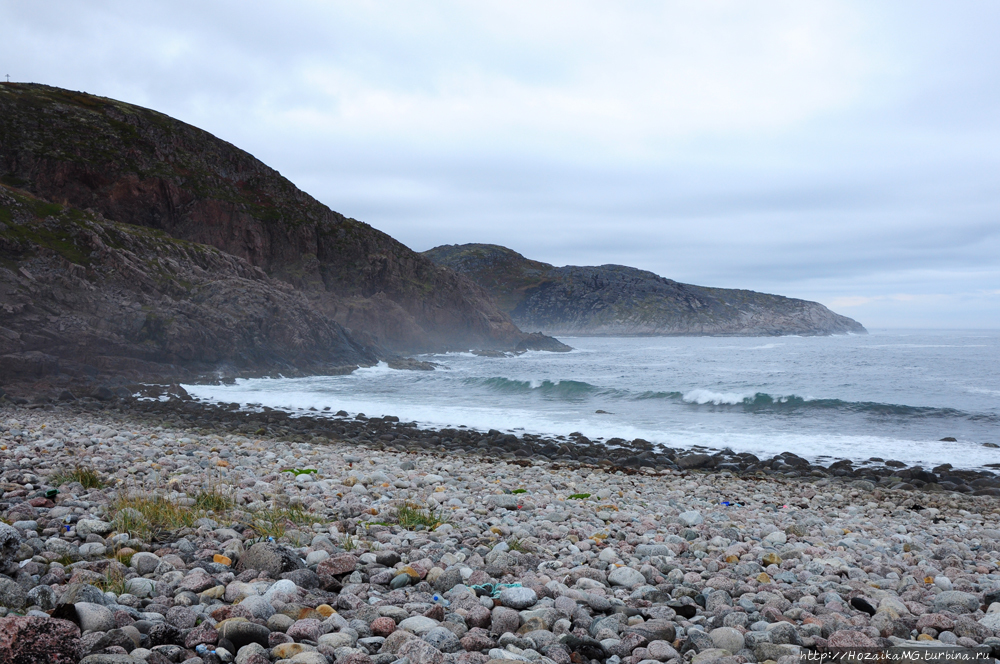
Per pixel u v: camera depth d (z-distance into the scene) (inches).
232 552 234.5
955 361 3193.9
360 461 636.1
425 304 3777.1
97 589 165.0
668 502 513.3
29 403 1191.6
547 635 174.2
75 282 1819.6
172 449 606.9
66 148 3029.0
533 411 1353.3
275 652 148.5
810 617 202.8
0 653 118.6
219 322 2033.7
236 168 3649.1
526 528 345.1
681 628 195.9
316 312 2507.4
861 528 427.8
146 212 3088.1
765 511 500.1
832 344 6343.5
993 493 675.4
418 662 148.6
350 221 3927.2
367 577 224.2
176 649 143.0
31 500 289.6
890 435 1085.1
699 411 1379.2
